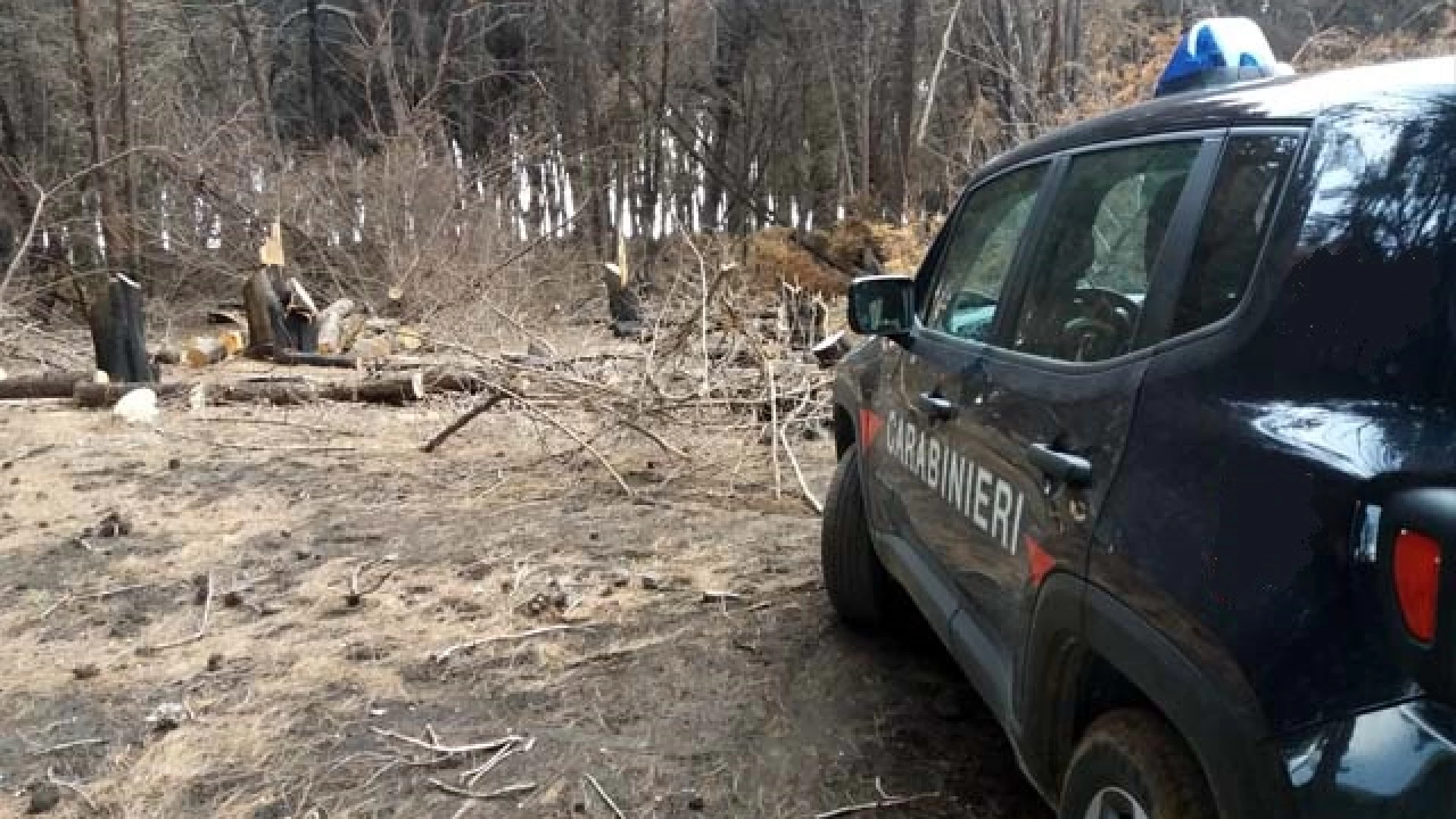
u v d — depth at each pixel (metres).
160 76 21.91
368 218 16.73
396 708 3.85
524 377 7.88
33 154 22.44
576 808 3.19
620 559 5.35
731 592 4.84
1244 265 1.92
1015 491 2.51
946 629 3.02
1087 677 2.24
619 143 29.98
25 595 5.04
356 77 32.34
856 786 3.27
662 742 3.56
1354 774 1.51
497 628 4.53
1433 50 14.87
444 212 16.64
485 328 12.83
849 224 16.75
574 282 18.09
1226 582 1.72
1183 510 1.85
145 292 17.45
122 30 17.81
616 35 32.16
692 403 7.39
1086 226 2.58
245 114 25.00
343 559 5.46
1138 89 17.27
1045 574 2.29
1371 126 1.79
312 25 33.59
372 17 30.59
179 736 3.68
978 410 2.80
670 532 5.76
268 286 12.22
